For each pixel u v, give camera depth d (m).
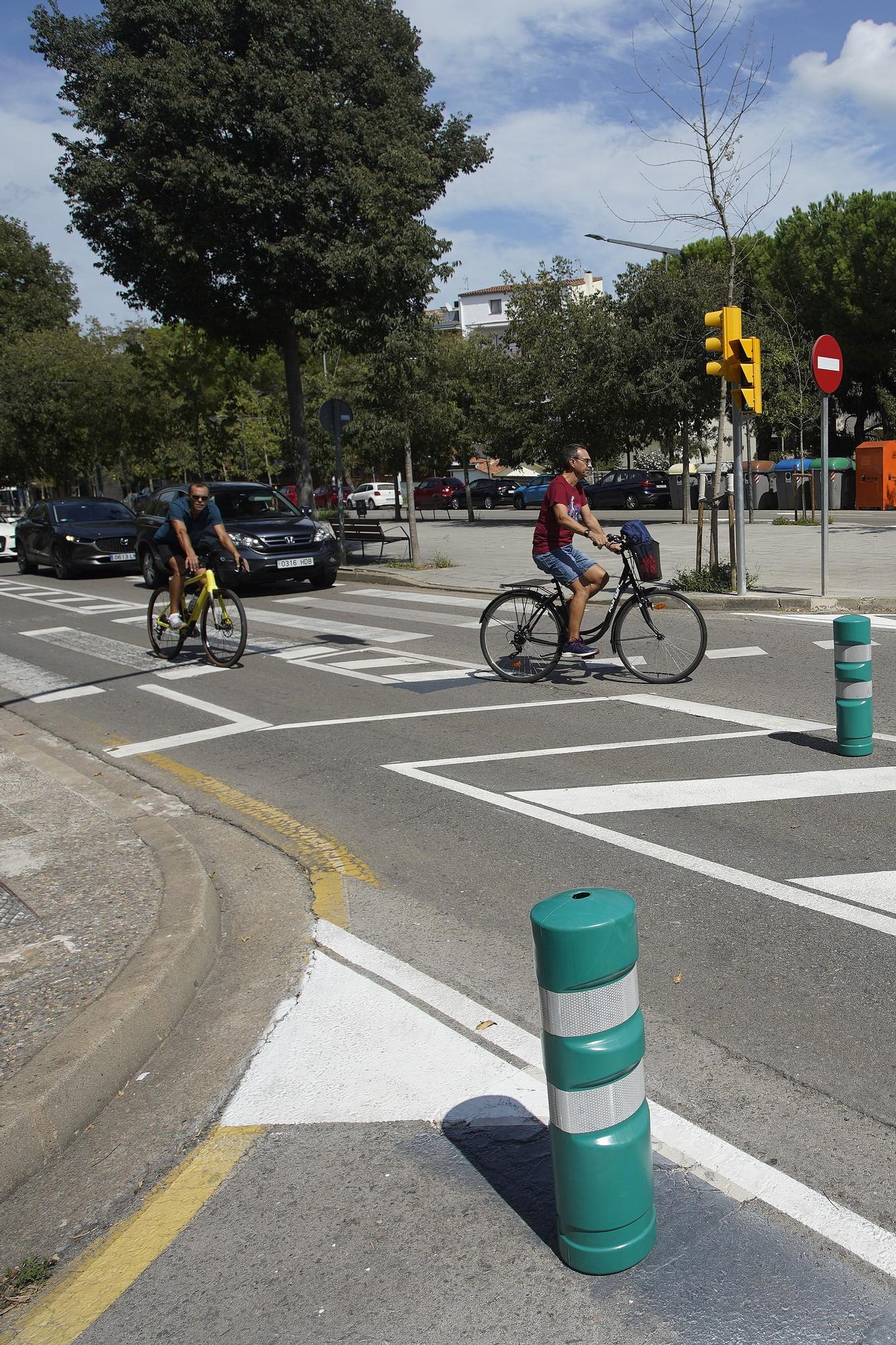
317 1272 2.50
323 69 19.77
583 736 7.21
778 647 9.91
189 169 18.45
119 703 9.49
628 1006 2.39
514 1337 2.26
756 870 4.71
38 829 5.67
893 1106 2.98
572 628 8.76
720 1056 3.28
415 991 3.84
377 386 19.58
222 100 18.84
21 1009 3.58
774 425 32.94
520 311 31.31
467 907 4.57
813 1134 2.87
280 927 4.50
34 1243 2.69
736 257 15.47
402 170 19.97
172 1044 3.59
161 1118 3.18
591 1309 2.32
